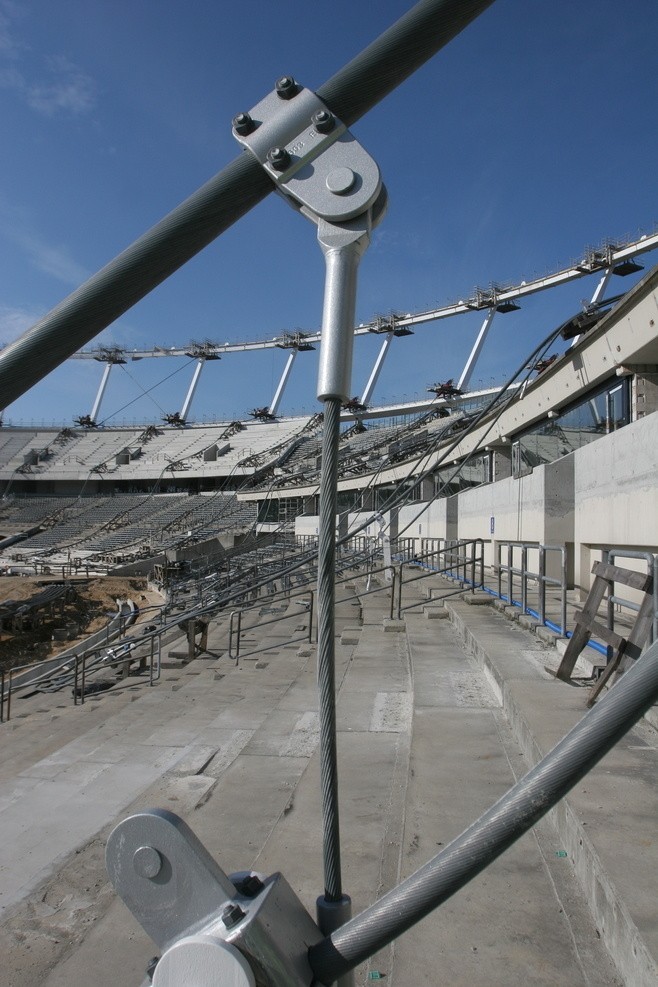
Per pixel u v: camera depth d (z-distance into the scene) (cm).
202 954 103
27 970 264
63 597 3152
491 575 1706
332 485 118
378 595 1579
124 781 511
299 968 107
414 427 4575
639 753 357
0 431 8894
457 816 351
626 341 1088
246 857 338
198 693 902
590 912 251
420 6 125
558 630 742
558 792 96
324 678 120
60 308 116
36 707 1334
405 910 104
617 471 1055
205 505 6234
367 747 489
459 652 811
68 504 7294
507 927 246
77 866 363
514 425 1750
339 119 126
